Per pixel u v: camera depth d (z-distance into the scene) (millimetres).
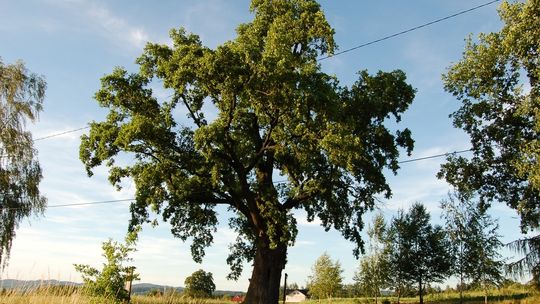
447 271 37969
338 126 19938
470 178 24750
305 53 22984
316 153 21734
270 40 20109
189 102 22594
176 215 25734
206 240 26453
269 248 22391
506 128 23250
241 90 19891
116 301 11125
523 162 20266
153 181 21484
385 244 41344
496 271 31281
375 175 22344
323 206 24797
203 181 22484
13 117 32094
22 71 32938
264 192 22188
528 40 19578
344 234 24766
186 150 22453
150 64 21953
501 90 22062
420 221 39969
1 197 31781
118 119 22406
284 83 18859
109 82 21656
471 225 32625
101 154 21422
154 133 20688
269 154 24062
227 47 19578
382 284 40969
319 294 62062
